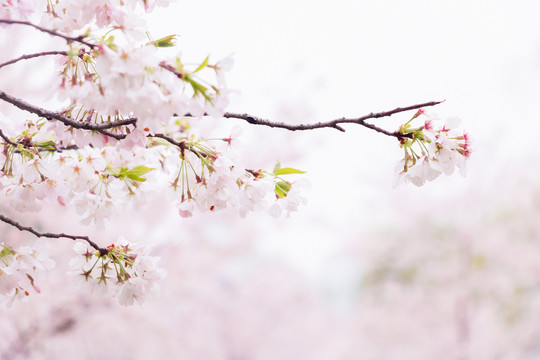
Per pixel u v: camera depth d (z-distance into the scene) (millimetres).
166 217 6953
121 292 1506
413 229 13359
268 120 1396
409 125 1362
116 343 6941
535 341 13281
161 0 1387
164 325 7395
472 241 12688
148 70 1131
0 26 1077
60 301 5609
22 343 5473
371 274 14445
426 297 12938
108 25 1288
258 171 1534
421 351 14094
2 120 1607
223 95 1171
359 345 17562
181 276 7844
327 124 1373
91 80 1206
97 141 1436
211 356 11773
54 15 1303
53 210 5672
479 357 12703
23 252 1569
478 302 12500
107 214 1459
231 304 17281
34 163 1472
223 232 8883
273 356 20078
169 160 1704
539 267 12164
